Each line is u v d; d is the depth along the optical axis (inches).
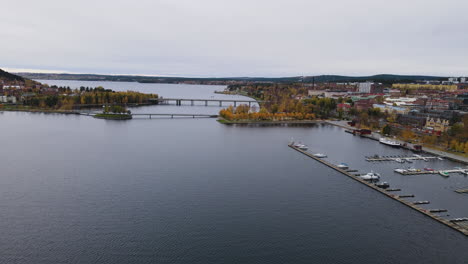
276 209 5433.1
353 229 4830.2
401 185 6525.6
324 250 4313.5
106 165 7642.7
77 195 5910.4
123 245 4367.6
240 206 5526.6
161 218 5083.7
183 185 6417.3
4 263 3969.0
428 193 6122.1
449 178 6978.4
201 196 5910.4
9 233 4633.4
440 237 4623.5
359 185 6560.0
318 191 6215.6
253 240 4520.2
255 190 6225.4
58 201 5649.6
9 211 5275.6
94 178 6756.9
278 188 6343.5
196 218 5103.3
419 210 5364.2
